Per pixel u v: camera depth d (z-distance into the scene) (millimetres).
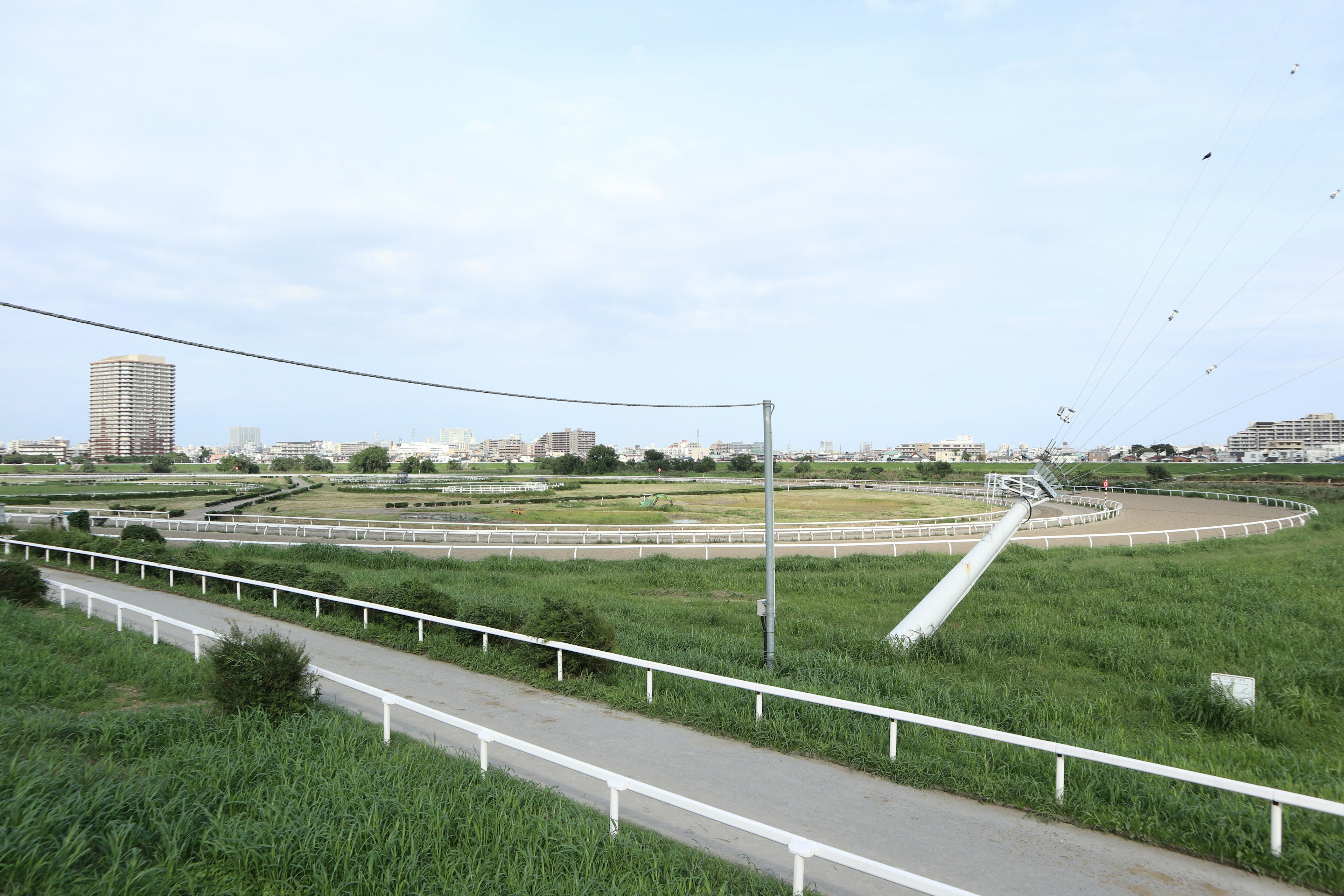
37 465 186125
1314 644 14812
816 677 11672
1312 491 61562
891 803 7246
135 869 5297
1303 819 6766
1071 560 27484
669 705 10039
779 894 5332
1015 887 5684
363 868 5516
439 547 33750
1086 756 6855
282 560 27609
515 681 11688
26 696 9578
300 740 7965
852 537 39000
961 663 14047
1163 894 5633
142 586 20828
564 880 5414
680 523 49562
